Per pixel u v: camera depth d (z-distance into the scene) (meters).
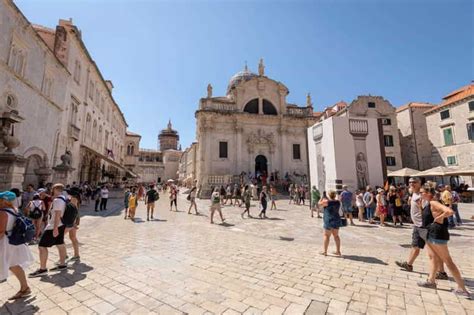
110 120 36.44
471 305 3.92
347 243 8.09
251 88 35.78
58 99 18.45
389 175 18.62
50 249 7.11
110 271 5.33
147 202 13.10
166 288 4.50
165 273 5.23
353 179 13.69
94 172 28.48
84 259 6.14
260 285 4.66
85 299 4.06
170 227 10.74
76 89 22.30
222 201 22.56
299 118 35.75
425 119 34.12
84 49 23.17
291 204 21.39
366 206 12.15
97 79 28.77
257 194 26.38
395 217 11.46
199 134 33.41
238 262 6.02
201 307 3.82
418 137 33.91
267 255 6.65
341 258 6.40
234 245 7.71
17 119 12.27
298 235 9.33
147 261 6.01
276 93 36.56
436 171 16.83
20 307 3.78
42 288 4.46
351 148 13.98
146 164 77.62
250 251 7.03
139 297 4.14
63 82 19.20
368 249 7.30
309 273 5.30
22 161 11.91
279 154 34.59
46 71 16.52
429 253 4.81
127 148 55.47
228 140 33.41
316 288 4.54
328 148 14.32
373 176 13.87
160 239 8.41
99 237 8.64
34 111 15.17
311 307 3.84
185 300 4.04
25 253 4.16
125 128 50.56
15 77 13.29
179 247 7.37
